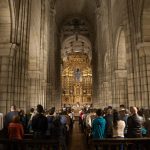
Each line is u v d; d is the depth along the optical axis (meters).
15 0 12.73
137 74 13.16
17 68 12.86
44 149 8.77
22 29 13.45
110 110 9.20
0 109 11.91
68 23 49.41
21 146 7.69
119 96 19.97
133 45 13.87
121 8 17.36
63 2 38.75
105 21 26.38
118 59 20.09
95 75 42.38
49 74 27.73
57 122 9.66
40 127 8.16
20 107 13.03
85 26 49.75
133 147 8.07
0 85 12.12
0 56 12.34
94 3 36.00
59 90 45.28
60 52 46.94
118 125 8.47
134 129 8.11
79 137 18.14
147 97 12.38
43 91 22.83
